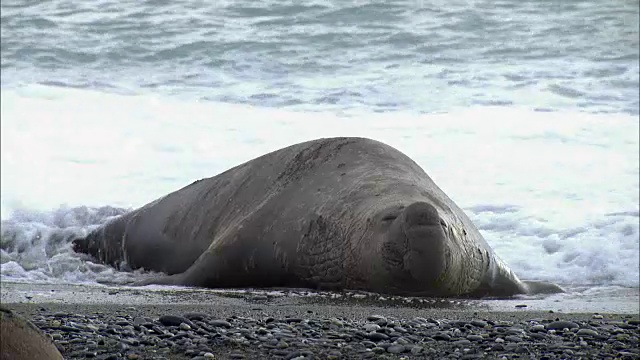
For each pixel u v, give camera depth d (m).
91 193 50.66
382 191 32.50
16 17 84.19
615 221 44.03
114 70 75.19
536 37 81.19
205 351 18.88
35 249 42.91
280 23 82.56
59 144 58.84
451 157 54.69
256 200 36.44
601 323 24.34
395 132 59.44
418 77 71.88
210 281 34.16
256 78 72.50
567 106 65.06
